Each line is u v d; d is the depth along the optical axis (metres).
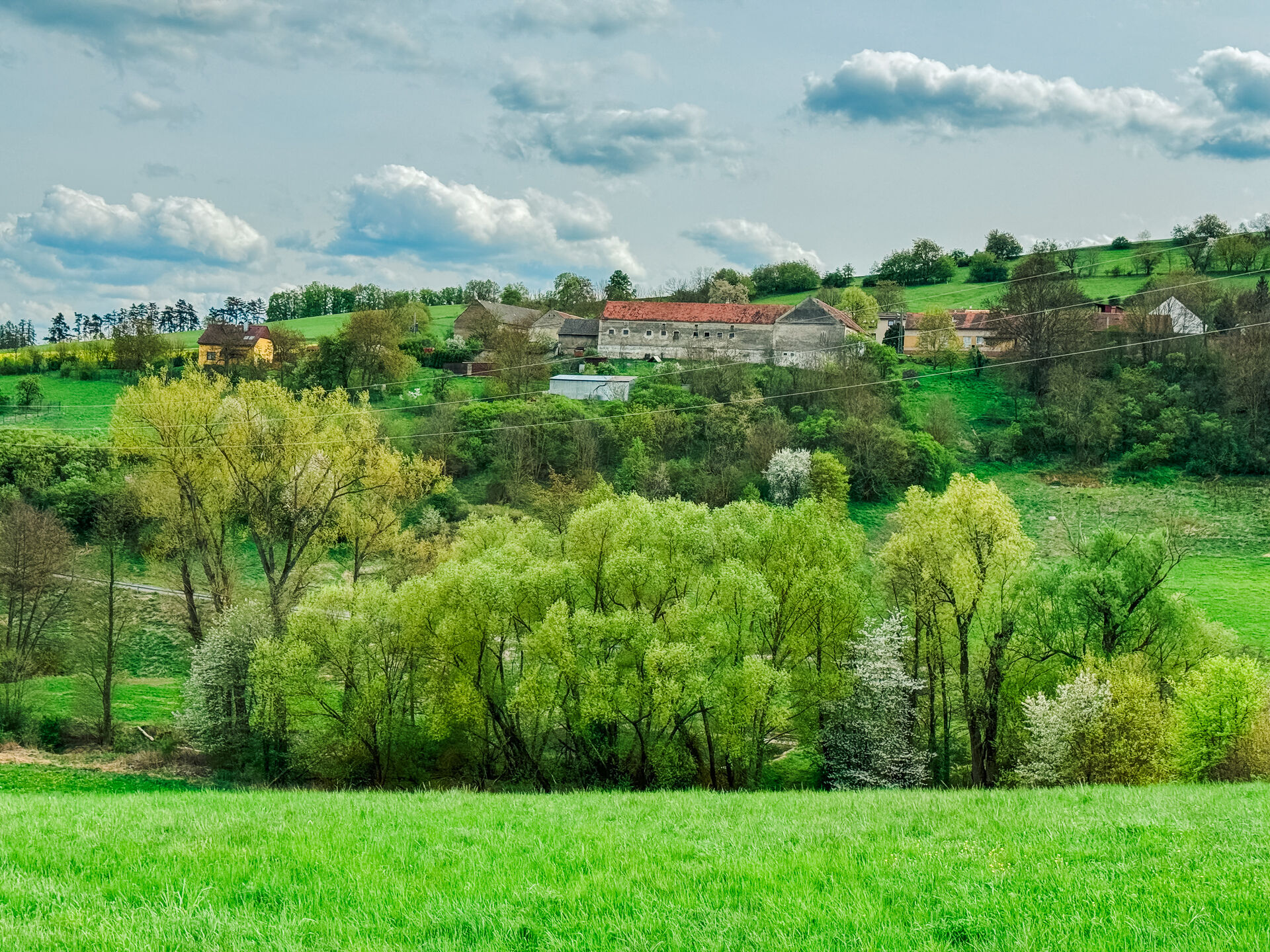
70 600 60.38
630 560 42.41
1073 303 135.62
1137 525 88.38
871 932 10.97
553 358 151.12
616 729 44.88
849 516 93.25
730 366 117.88
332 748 44.75
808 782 46.66
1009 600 46.12
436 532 83.56
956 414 117.12
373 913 12.16
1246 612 68.50
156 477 58.53
